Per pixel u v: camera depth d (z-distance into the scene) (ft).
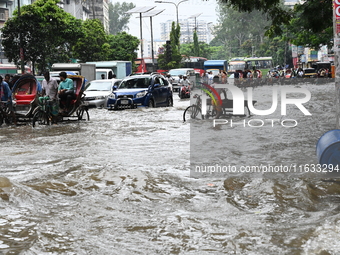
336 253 12.88
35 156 30.09
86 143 36.04
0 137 42.50
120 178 22.59
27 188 20.66
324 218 16.29
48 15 133.18
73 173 23.67
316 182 21.40
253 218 16.66
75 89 56.85
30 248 13.74
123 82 75.15
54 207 18.26
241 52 399.03
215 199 19.25
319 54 263.49
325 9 54.49
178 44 217.15
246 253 13.26
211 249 13.66
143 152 30.40
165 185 21.48
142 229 15.58
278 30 49.65
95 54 176.24
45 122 53.06
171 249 13.73
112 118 57.72
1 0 196.54
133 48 209.97
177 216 16.98
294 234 14.65
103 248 13.83
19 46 130.41
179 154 29.07
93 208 18.11
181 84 108.06
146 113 63.05
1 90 54.29
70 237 14.80
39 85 58.13
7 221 16.39
